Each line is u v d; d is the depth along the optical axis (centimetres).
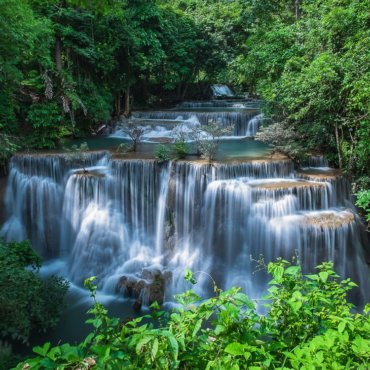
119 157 1107
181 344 241
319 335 271
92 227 1044
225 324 263
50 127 1320
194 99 2497
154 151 1204
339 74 1036
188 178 1002
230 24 2372
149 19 1828
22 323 623
